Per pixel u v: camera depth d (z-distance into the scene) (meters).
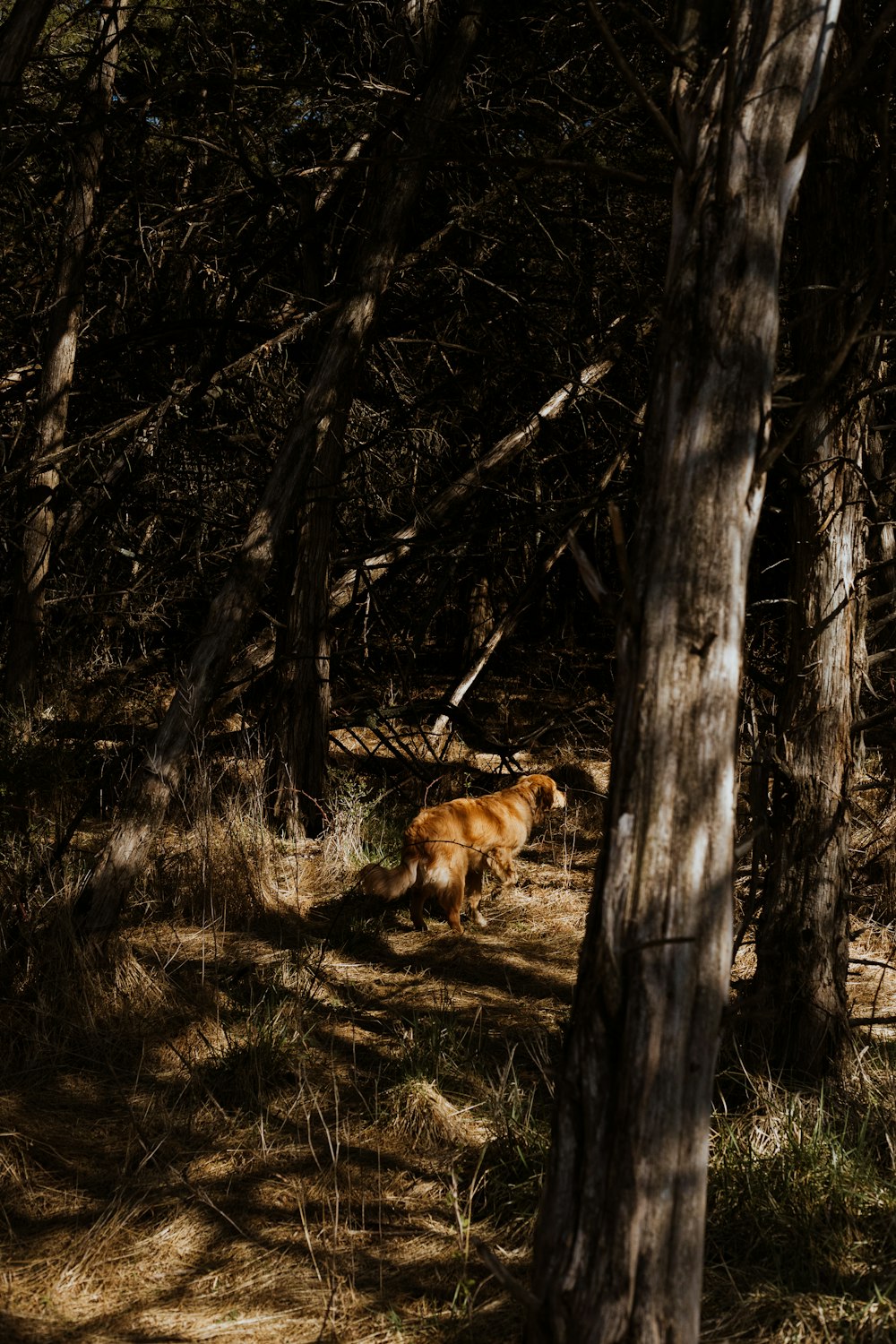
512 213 9.62
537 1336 2.54
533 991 6.26
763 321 2.73
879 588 8.62
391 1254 3.89
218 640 6.41
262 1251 3.89
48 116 6.77
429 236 10.92
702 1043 2.54
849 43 4.74
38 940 5.72
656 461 2.73
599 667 13.90
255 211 10.11
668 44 3.02
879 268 3.05
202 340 10.99
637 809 2.59
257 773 8.77
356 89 8.31
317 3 9.87
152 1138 4.59
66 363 10.53
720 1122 4.48
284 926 7.13
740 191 2.74
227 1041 5.39
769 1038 4.96
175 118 10.18
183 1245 3.92
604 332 10.09
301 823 8.76
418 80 8.67
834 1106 4.64
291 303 10.58
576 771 10.51
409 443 10.59
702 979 2.54
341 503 10.69
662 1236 2.48
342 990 6.18
